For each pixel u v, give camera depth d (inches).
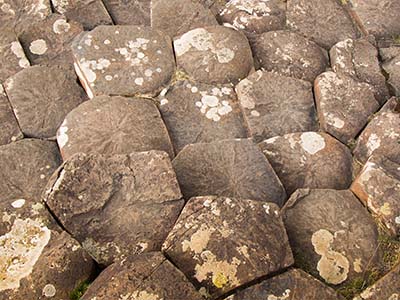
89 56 108.0
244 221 78.5
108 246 80.0
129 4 130.1
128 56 109.5
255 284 75.0
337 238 85.0
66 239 77.7
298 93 108.3
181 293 70.4
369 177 90.2
